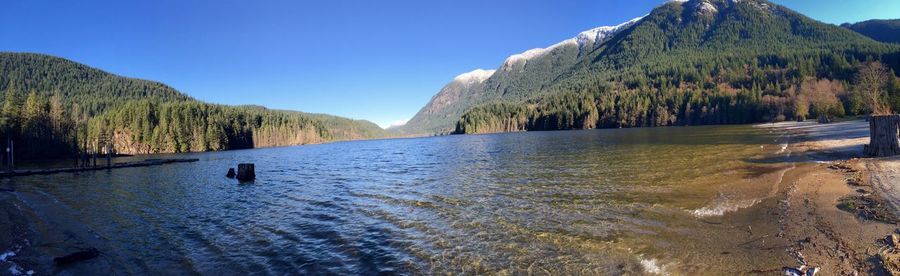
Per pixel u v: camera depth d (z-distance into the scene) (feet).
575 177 89.51
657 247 39.93
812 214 47.14
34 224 62.64
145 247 49.37
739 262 35.04
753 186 66.95
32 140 318.45
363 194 82.12
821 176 71.72
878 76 362.53
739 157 110.42
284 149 429.79
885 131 90.22
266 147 536.42
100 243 51.65
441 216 58.23
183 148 424.87
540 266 37.14
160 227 59.67
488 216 56.49
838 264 32.86
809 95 447.83
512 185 82.84
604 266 36.22
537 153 168.04
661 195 64.08
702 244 40.04
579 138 292.61
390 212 63.00
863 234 38.63
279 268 40.70
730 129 319.68
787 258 34.94
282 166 173.06
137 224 62.03
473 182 90.43
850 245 36.24
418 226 53.42
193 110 492.13
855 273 31.04
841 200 52.37
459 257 40.73
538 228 49.01
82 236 55.16
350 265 40.50
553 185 80.02
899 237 36.37
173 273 40.34
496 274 35.99
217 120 481.87
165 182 121.19
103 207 77.77
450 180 96.43
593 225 48.93
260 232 54.75
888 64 561.84
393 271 38.22
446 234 48.96
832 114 373.61
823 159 95.09
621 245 41.22
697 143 174.19
